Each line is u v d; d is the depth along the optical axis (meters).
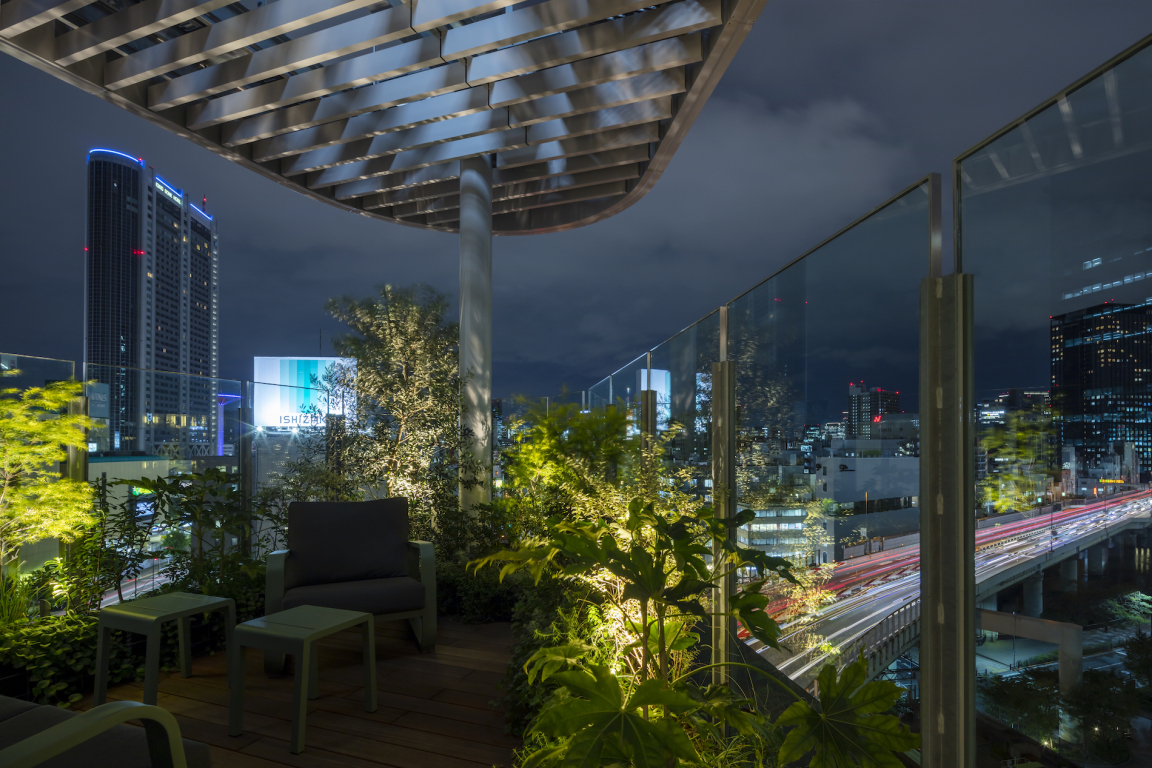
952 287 1.43
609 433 5.53
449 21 4.23
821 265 2.11
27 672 3.29
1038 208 1.21
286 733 3.02
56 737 1.24
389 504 4.69
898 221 1.66
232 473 5.11
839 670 1.95
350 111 5.40
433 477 6.20
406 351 6.57
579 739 1.47
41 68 4.66
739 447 2.97
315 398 6.40
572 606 3.15
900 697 1.60
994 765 1.29
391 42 4.80
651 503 2.24
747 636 2.76
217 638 4.20
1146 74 1.00
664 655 1.93
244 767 2.71
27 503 3.73
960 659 1.37
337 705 3.36
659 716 2.21
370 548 4.48
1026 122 1.24
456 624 4.95
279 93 5.21
